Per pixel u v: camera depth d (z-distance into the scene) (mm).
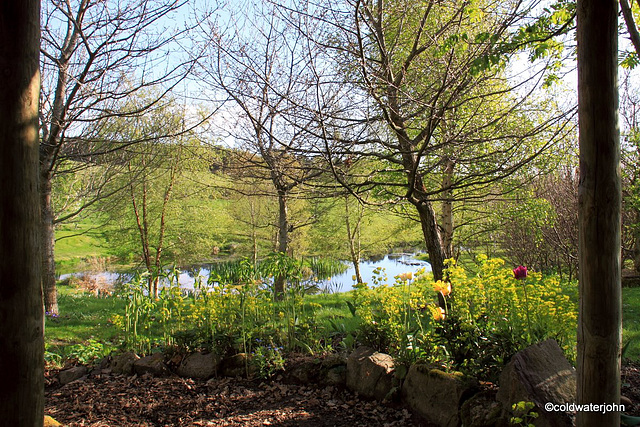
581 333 2012
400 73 4836
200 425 3455
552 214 10109
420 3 4805
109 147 8367
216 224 17875
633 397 3330
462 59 4250
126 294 5070
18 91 1773
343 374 4047
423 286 4184
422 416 3307
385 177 9039
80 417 3666
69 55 6445
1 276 1734
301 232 17984
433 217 5801
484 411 2875
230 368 4426
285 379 4219
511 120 6613
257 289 4840
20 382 1758
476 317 3471
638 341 5117
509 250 14055
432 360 3502
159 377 4473
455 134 4621
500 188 8781
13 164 1752
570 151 9336
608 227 1919
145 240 15094
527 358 2844
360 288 4258
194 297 4977
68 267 23719
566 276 13664
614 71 1910
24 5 1791
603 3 1879
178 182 15422
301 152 4930
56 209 12250
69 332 7723
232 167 6625
